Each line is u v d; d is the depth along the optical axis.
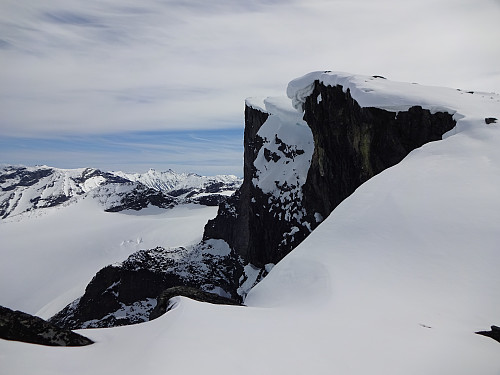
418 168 22.23
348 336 9.70
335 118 39.59
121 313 71.19
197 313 11.91
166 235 159.38
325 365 8.09
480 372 7.71
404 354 8.60
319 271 15.77
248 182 79.69
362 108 33.69
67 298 105.25
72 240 173.62
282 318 11.60
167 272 75.56
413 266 14.42
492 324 10.69
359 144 35.59
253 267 63.78
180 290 18.94
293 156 60.09
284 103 65.50
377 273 14.45
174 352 8.47
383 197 19.98
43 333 10.96
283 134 62.72
